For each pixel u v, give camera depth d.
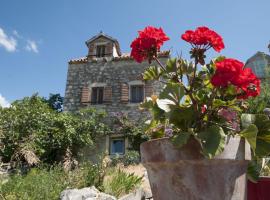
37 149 10.93
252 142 2.11
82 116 13.76
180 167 2.13
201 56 2.40
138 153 11.92
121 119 13.51
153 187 2.31
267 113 3.00
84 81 14.93
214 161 2.07
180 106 2.31
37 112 12.23
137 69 14.58
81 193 4.73
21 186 4.95
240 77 2.13
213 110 2.36
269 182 2.99
